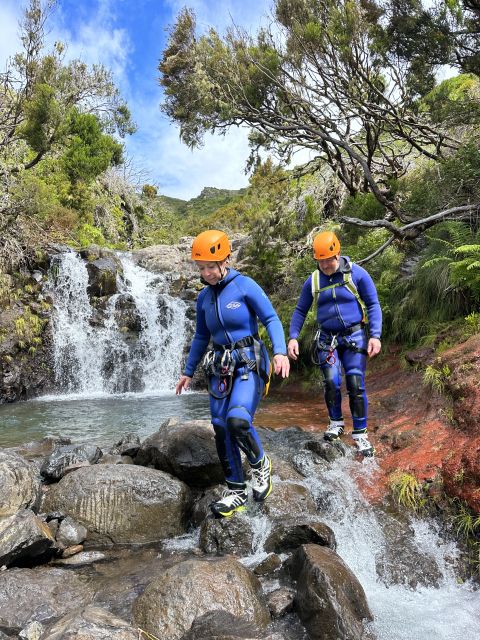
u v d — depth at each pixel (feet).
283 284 33.71
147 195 78.69
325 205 40.93
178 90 27.07
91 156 53.06
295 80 25.02
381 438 14.07
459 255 19.33
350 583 8.23
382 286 23.06
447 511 10.51
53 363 33.09
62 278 35.99
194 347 11.06
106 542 10.72
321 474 12.42
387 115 29.53
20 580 8.61
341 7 23.82
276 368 9.60
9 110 37.88
